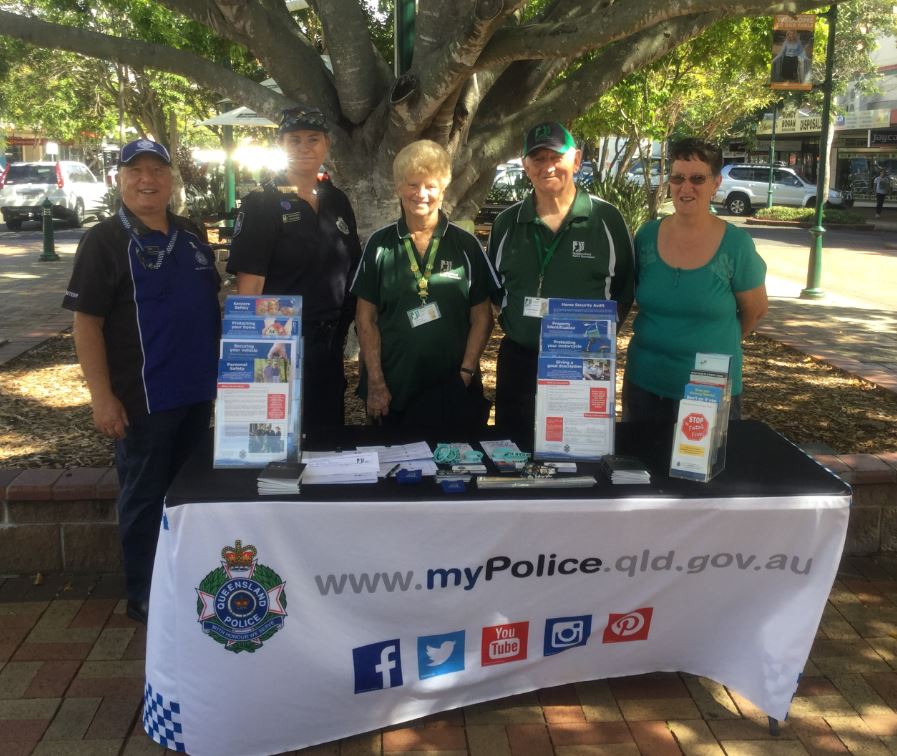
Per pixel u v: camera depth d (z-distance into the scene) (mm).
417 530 2602
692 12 4293
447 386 3525
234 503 2518
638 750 2783
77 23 14484
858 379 6707
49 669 3148
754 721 2924
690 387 2795
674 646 2949
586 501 2635
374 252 3482
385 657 2725
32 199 21031
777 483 2779
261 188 3484
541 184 3412
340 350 3705
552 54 4711
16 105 22672
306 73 6074
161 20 10805
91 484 3754
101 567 3852
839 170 35750
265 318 2783
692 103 17500
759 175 30141
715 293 3344
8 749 2748
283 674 2645
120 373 3123
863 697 3059
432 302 3445
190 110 19953
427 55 5406
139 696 3010
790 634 2809
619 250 3561
